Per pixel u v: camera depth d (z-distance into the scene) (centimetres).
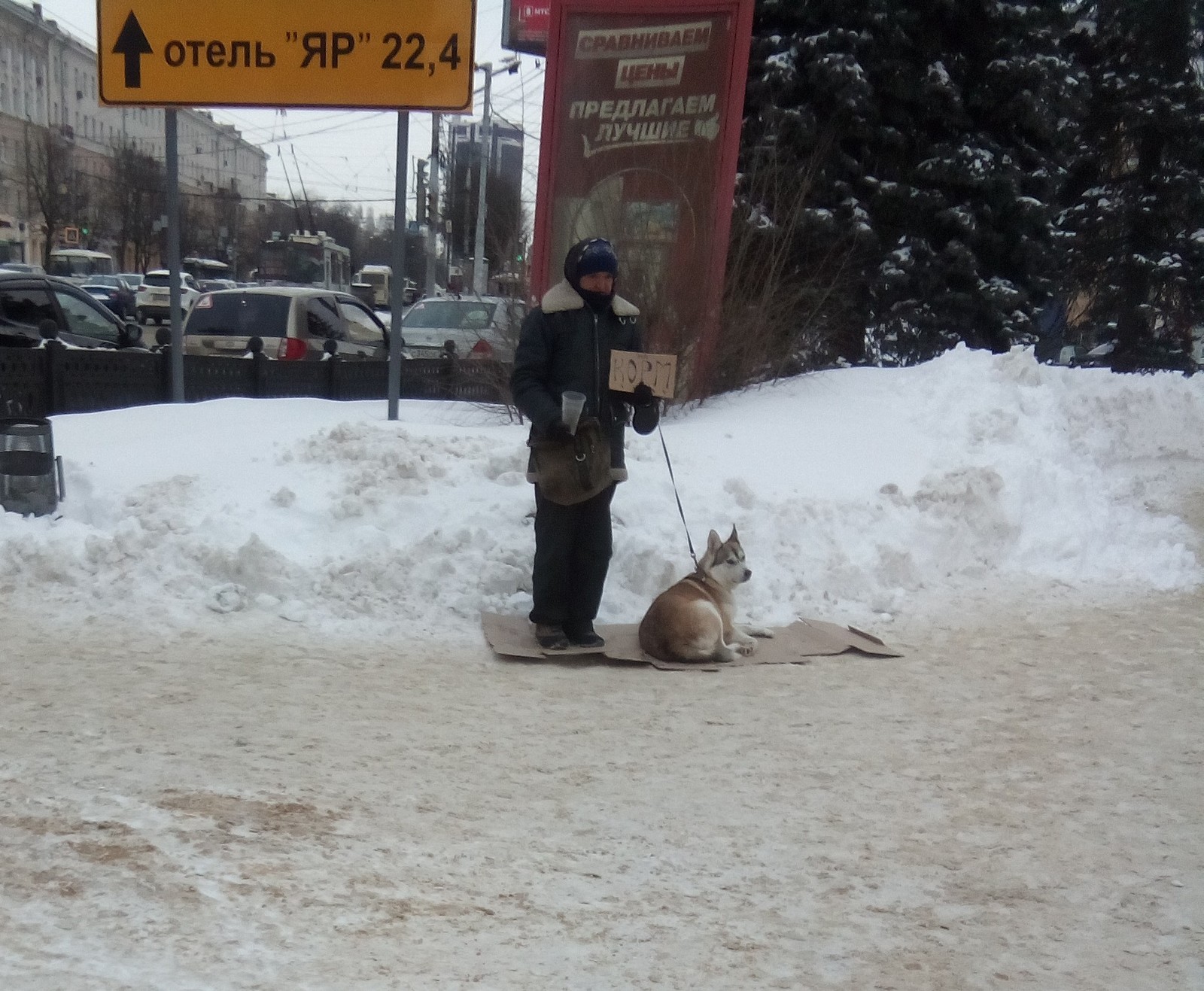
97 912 352
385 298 5262
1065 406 1194
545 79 1141
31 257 6594
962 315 1537
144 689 582
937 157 1509
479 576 745
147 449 897
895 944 374
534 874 409
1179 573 868
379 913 371
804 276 1320
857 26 1451
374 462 845
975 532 887
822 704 607
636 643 696
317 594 725
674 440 925
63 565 727
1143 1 2117
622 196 1121
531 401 648
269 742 520
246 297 1666
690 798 485
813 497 857
